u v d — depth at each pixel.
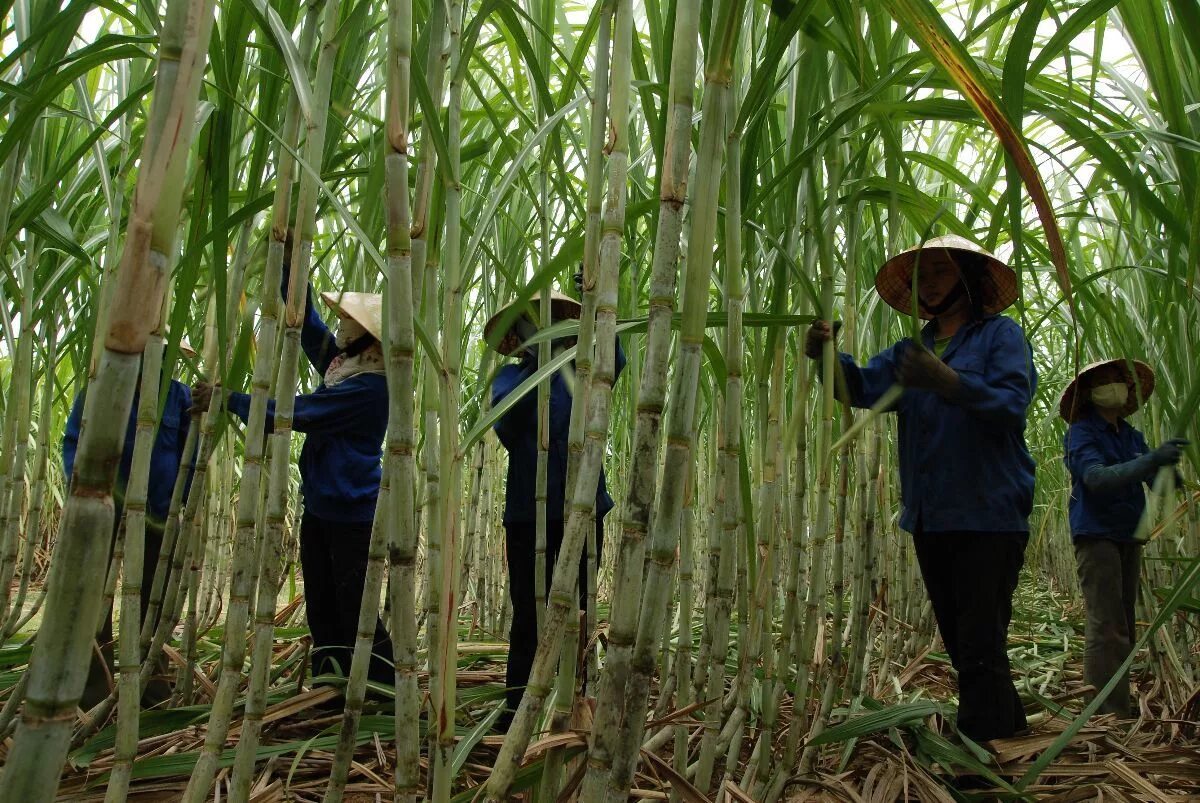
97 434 0.49
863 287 2.58
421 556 3.70
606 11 1.03
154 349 0.98
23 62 1.57
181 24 0.48
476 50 1.56
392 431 0.93
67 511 0.49
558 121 1.13
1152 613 3.07
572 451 1.21
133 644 0.98
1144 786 1.90
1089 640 2.65
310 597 2.50
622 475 3.46
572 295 2.19
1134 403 2.62
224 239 1.04
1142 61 0.87
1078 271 2.80
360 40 1.49
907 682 2.98
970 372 1.82
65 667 0.49
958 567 1.92
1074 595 4.94
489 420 0.89
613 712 0.83
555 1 1.54
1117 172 0.97
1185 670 2.78
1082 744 2.28
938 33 0.64
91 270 2.02
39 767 0.48
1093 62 1.19
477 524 3.85
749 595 1.51
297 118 1.11
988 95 0.64
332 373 2.34
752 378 2.58
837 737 1.86
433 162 0.98
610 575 4.34
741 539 1.63
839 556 1.88
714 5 1.07
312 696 2.09
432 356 0.84
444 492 0.89
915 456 1.96
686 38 0.78
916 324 0.84
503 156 1.67
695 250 0.80
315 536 2.46
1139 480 2.35
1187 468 2.31
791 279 1.83
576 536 0.90
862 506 2.16
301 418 2.16
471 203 2.39
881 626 3.34
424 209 0.98
